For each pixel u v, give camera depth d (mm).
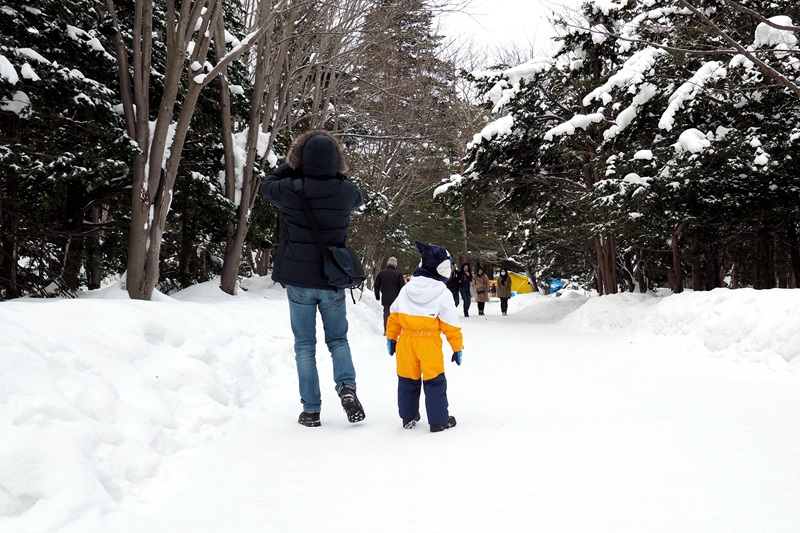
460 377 7445
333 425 5246
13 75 8469
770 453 3867
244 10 14805
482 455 4035
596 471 3584
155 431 4156
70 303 5336
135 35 10031
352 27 14359
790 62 12164
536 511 3029
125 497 3408
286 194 5156
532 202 20750
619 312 13453
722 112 13711
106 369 4594
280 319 9805
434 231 37469
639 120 14523
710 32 13133
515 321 18422
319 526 3004
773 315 7844
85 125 10312
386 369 8523
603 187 13805
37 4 10172
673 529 2758
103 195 12453
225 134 12523
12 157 9508
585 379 7031
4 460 3016
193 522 3119
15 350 3791
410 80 21266
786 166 12945
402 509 3164
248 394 6086
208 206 12477
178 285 15820
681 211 13234
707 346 8805
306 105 19141
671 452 3920
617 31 16266
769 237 15086
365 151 24656
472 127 27562
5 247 11266
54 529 2863
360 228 25281
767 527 2754
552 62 17766
